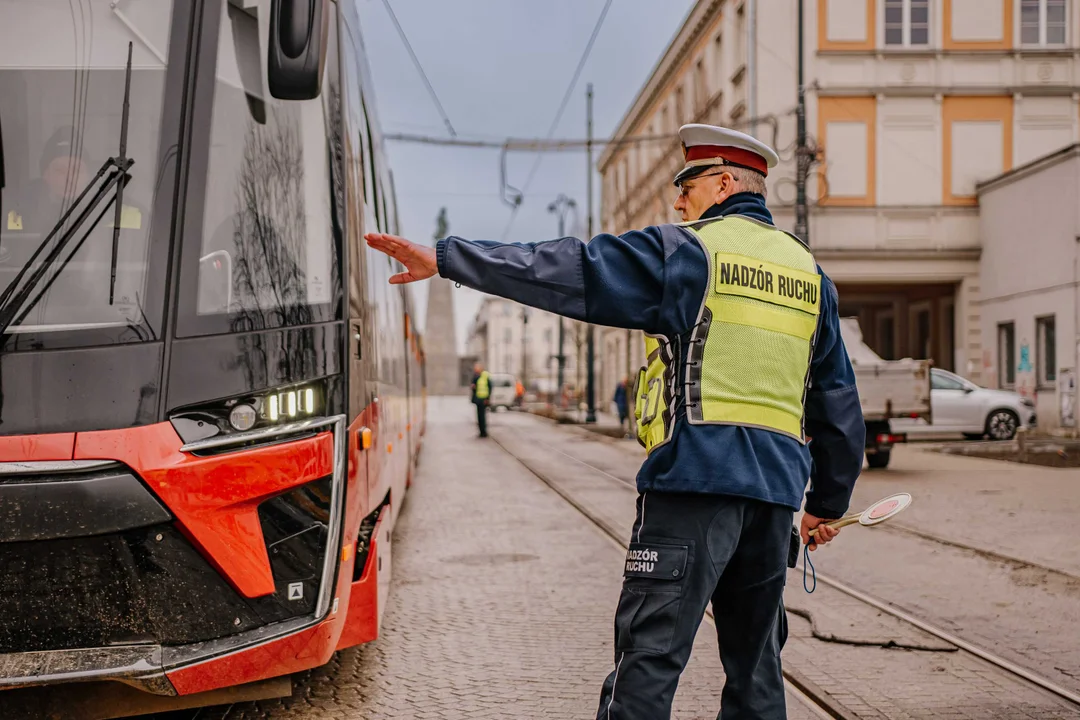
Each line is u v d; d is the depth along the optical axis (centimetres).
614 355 4391
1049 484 1234
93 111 337
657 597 234
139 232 328
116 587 300
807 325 255
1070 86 2420
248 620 313
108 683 313
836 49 2419
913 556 757
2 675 288
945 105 2431
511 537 883
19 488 294
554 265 233
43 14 339
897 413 1422
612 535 881
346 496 343
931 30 2428
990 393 2003
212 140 343
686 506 237
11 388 303
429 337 6725
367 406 419
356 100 453
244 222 341
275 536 319
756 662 259
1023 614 572
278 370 328
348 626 417
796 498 242
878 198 2425
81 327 313
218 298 329
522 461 1725
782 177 2405
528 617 577
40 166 331
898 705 411
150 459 303
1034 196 2183
